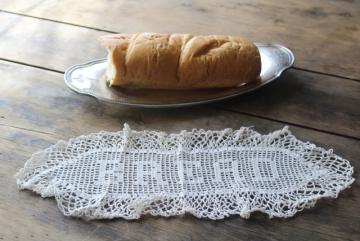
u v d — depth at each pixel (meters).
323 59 0.83
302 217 0.58
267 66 0.79
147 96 0.73
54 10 0.95
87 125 0.70
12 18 0.92
